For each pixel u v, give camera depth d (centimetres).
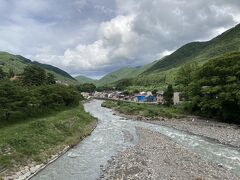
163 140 4884
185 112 8994
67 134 5209
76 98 10888
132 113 10094
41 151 3881
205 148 4388
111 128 6838
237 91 6656
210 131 5903
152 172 3020
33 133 4438
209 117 8019
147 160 3516
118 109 11806
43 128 4819
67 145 4600
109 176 2998
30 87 7956
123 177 2911
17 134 4169
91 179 3023
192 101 8381
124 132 6150
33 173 3225
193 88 8419
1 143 3562
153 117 8788
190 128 6456
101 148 4588
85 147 4675
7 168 3103
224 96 6925
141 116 9125
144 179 2800
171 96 11325
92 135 5859
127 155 3825
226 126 6519
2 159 3216
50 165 3600
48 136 4569
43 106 7394
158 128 6781
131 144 4872
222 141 4934
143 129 6450
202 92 7788
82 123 6725
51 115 6994
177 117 8412
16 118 5700
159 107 10600
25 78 10631
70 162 3734
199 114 8438
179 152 3934
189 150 4200
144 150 4078
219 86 7244
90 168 3441
